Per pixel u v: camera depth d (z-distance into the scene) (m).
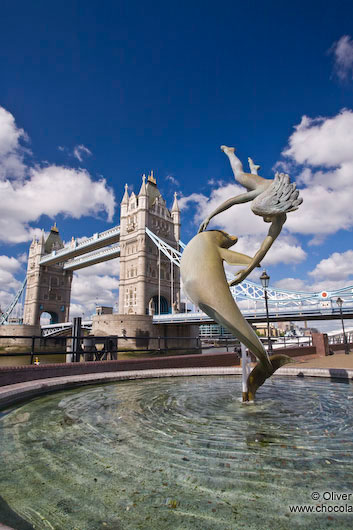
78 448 2.80
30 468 2.39
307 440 2.97
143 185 72.38
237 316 3.98
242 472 2.32
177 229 77.94
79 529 1.66
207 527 1.67
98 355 9.90
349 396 5.07
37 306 95.56
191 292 4.15
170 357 8.88
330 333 34.72
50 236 107.69
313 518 1.75
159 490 2.07
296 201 3.88
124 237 73.38
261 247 4.17
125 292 70.50
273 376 7.58
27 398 4.83
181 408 4.25
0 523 1.56
